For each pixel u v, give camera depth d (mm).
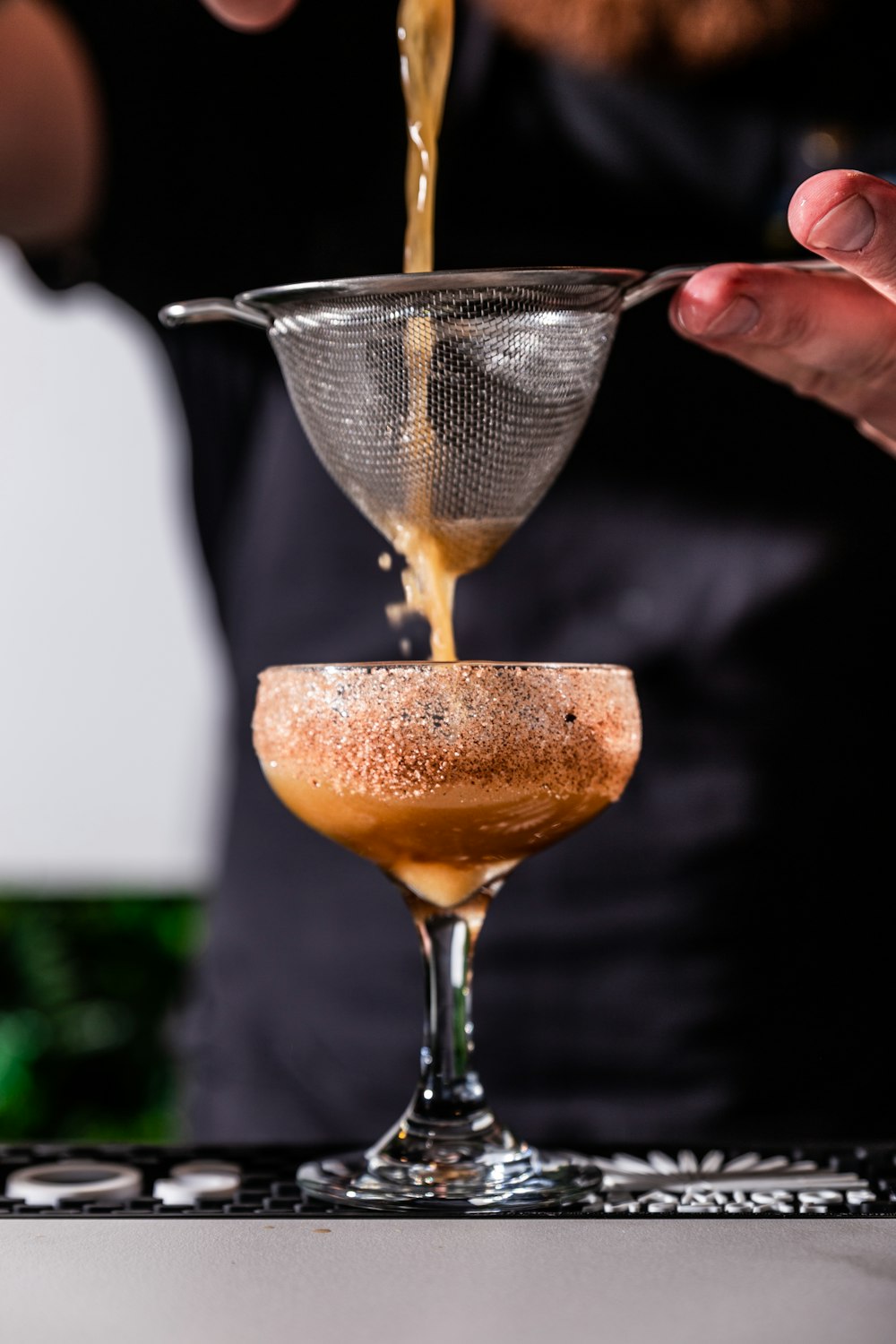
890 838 1017
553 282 707
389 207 1099
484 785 696
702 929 994
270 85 1108
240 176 1121
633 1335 606
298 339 733
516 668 702
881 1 1018
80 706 1860
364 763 699
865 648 1012
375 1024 1021
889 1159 752
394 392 725
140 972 1949
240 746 1088
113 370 1815
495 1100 1007
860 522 1015
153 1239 669
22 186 1104
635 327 1025
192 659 1853
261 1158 754
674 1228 679
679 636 1011
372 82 1106
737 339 749
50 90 1099
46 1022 1926
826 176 697
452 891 729
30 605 1844
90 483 1832
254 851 1065
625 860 999
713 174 1050
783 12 991
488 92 1062
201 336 1139
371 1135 1023
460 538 751
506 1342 603
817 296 743
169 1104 1933
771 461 1020
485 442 730
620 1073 999
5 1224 680
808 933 1001
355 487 750
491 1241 667
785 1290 632
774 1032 997
